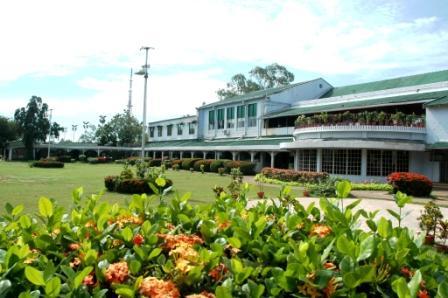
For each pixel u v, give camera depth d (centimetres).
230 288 219
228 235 328
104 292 217
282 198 532
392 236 298
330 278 228
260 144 3653
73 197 421
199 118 5259
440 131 2580
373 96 3281
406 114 2870
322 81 4331
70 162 6256
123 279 237
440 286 208
